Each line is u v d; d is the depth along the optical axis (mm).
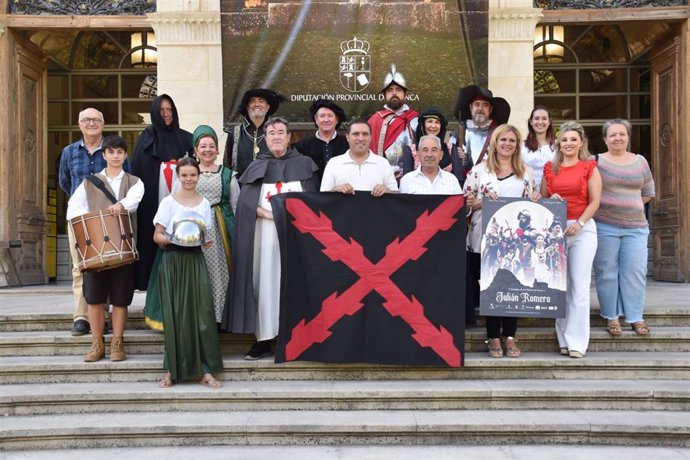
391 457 3811
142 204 5301
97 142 5340
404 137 5777
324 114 5523
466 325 5344
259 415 4258
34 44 9656
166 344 4492
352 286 4648
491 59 8477
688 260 8867
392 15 8203
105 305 5277
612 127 4992
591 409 4363
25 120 9414
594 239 4805
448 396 4367
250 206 4793
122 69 10758
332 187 4879
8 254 8945
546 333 5102
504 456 3818
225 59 8219
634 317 5086
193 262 4555
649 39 9734
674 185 9117
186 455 3865
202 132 5000
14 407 4332
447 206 4684
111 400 4367
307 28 8211
